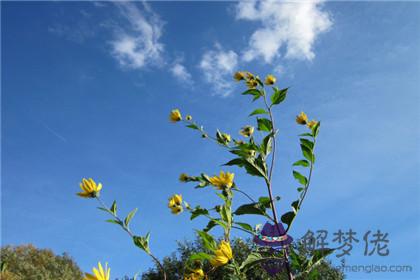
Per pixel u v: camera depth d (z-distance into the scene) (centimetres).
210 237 99
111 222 96
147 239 96
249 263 101
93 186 98
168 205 116
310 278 101
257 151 106
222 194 107
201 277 100
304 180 107
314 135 112
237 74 125
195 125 127
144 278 327
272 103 113
